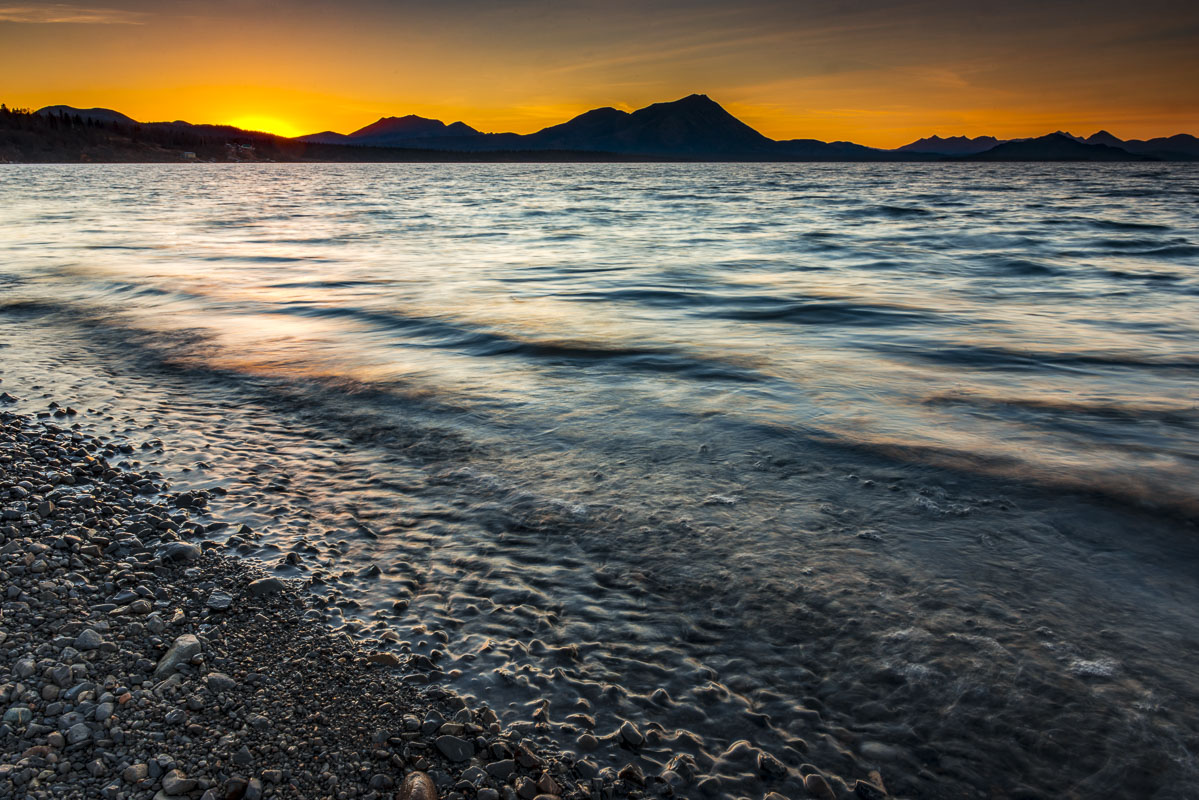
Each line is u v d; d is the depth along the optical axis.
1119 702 3.51
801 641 4.00
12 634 3.69
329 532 5.25
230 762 2.98
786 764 3.20
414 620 4.18
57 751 2.95
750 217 38.75
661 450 6.71
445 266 19.56
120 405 8.15
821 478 6.07
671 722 3.43
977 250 23.77
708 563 4.79
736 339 11.17
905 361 9.92
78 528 4.95
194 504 5.62
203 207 45.34
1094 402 8.11
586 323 12.22
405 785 2.88
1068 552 4.88
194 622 4.01
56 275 17.03
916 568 4.70
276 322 12.17
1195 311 13.68
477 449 6.80
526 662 3.82
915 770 3.16
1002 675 3.71
